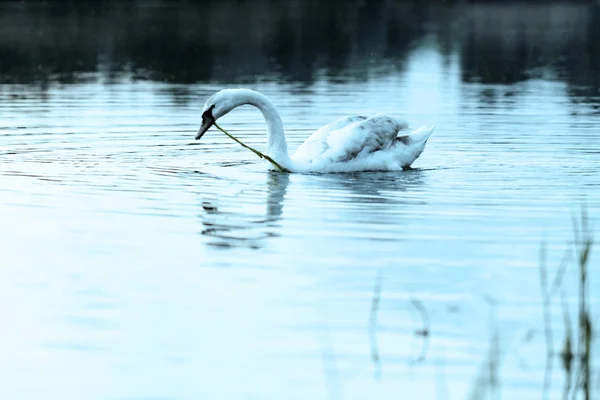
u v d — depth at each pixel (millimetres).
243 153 19422
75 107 25219
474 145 20234
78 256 12039
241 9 58875
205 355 9148
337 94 27609
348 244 12516
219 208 14469
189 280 11141
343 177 17062
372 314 10039
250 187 16016
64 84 29938
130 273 11398
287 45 41750
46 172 17062
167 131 21859
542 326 9789
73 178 16578
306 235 12969
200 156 19000
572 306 10289
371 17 55844
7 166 17547
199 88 29062
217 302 10438
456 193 15586
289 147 20172
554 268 11500
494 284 10953
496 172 17406
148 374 8781
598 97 27297
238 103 17797
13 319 9992
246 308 10258
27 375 8773
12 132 21297
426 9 61844
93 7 57312
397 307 10258
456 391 8469
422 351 9227
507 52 39375
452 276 11219
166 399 8359
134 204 14703
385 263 11711
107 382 8625
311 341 9430
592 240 12656
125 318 10008
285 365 8953
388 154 17828
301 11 58500
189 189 15805
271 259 11906
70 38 42844
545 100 26641
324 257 11969
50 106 25391
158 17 53188
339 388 8531
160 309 10234
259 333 9602
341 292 10703
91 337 9555
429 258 11914
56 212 14195
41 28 46469
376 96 27266
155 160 18438
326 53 39031
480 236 12883
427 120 23328
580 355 9172
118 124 22625
